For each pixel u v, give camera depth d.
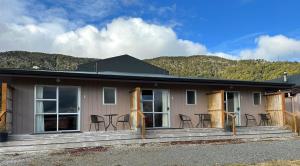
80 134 13.10
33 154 11.22
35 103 13.84
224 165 8.64
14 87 13.55
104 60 21.67
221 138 15.16
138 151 11.54
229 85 17.20
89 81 14.90
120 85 15.49
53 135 12.63
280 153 10.76
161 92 16.36
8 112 12.70
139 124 14.16
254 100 18.59
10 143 11.54
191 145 13.28
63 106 14.31
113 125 15.09
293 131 16.95
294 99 20.09
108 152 11.36
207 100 17.23
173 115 16.41
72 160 9.77
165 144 13.52
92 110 14.80
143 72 22.45
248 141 14.72
